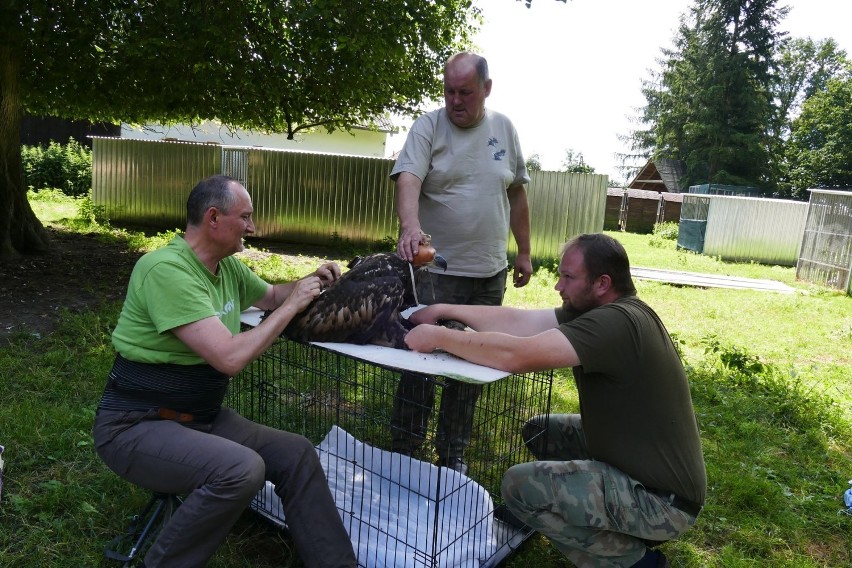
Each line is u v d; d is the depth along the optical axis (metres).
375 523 2.82
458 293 3.42
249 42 8.32
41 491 3.09
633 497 2.34
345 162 13.11
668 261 15.35
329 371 3.74
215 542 2.25
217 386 2.50
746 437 4.40
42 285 7.53
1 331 5.59
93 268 8.80
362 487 2.96
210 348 2.26
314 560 2.39
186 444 2.26
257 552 2.78
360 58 8.23
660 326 2.48
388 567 2.53
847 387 5.77
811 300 10.59
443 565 2.49
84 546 2.71
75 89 9.24
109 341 5.38
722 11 37.62
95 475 3.23
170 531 2.19
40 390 4.26
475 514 2.79
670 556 2.99
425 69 10.46
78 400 4.12
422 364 2.30
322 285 2.72
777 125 37.47
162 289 2.29
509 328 2.85
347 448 3.21
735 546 3.15
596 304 2.57
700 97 36.88
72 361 4.86
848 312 9.62
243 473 2.20
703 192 29.66
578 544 2.41
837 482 3.83
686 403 2.47
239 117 10.51
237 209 2.41
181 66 8.55
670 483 2.38
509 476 2.46
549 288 9.80
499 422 3.53
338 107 10.23
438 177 3.30
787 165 41.38
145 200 14.28
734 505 3.48
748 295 10.71
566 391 5.16
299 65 8.41
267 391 3.36
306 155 13.19
